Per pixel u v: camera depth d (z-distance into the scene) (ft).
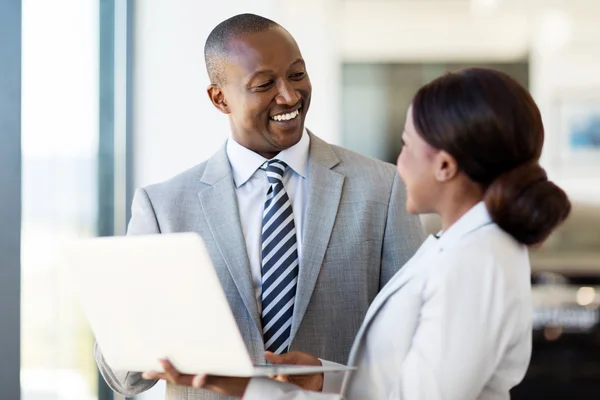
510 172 5.62
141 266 5.67
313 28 18.94
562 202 5.58
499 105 5.53
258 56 7.46
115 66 13.52
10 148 10.39
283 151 7.77
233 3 13.84
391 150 19.85
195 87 13.78
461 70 5.81
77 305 12.29
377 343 6.07
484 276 5.61
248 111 7.54
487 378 5.63
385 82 19.75
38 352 11.39
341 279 7.57
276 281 7.49
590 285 15.57
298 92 7.60
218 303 5.52
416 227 7.82
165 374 6.20
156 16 13.73
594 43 19.10
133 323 5.98
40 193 11.41
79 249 5.89
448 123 5.61
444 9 19.39
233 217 7.63
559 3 19.04
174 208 7.71
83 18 12.66
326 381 6.93
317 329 7.45
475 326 5.57
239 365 5.66
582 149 19.15
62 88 12.00
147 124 13.71
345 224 7.68
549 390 15.16
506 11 19.25
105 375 7.59
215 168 7.91
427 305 5.75
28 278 11.14
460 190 5.84
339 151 8.13
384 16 19.42
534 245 5.77
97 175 13.05
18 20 10.37
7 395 10.46
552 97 19.31
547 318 15.25
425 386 5.58
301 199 7.79
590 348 15.16
